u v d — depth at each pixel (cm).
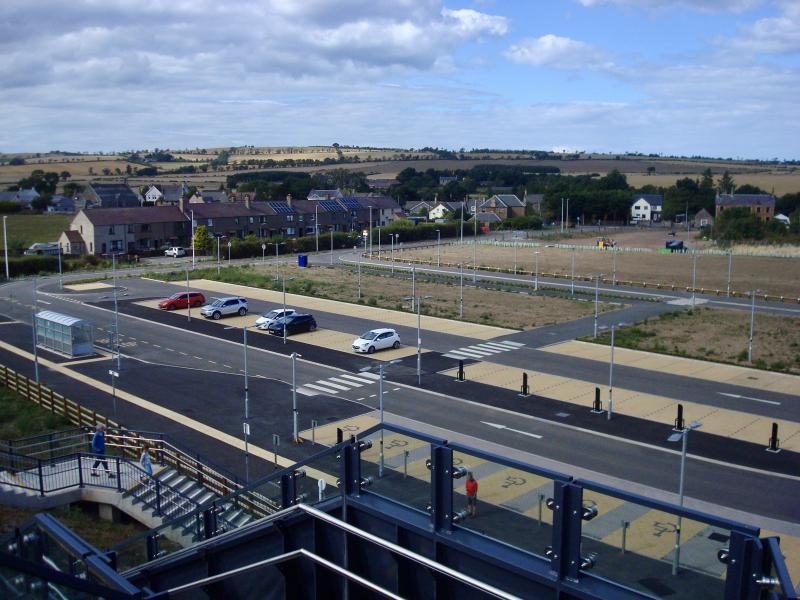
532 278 9519
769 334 6084
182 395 4341
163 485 2709
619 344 5644
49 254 11331
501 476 1044
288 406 4138
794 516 2825
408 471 1138
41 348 5491
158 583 1423
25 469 2919
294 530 1210
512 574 970
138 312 6919
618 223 19425
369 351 5316
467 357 5234
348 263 11000
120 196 17300
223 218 13500
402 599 1023
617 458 3391
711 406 4153
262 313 6894
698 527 900
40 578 746
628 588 891
